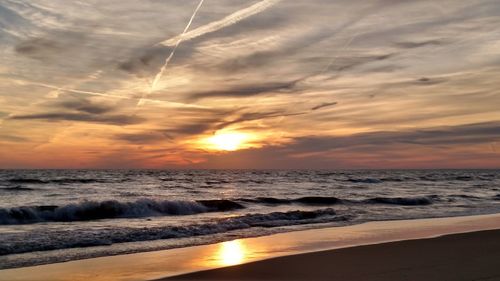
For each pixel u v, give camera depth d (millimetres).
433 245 11234
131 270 8680
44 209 18125
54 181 49656
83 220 18094
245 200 28094
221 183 54781
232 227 15492
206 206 23234
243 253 10633
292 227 15789
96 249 11008
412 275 7887
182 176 80000
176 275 8250
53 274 8344
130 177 68438
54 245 11297
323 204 27266
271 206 25891
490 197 32938
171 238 12969
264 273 8336
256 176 84625
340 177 78312
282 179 69062
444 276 7742
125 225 15992
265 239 12992
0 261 9422
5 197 28906
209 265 9188
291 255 9961
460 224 16781
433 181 64625
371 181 62594
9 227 15328
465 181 65312
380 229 15305
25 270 8648
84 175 71250
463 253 10070
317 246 11664
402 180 66312
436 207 24859
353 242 12367
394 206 25750
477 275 7793
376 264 8898
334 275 8055
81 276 8188
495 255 9812
